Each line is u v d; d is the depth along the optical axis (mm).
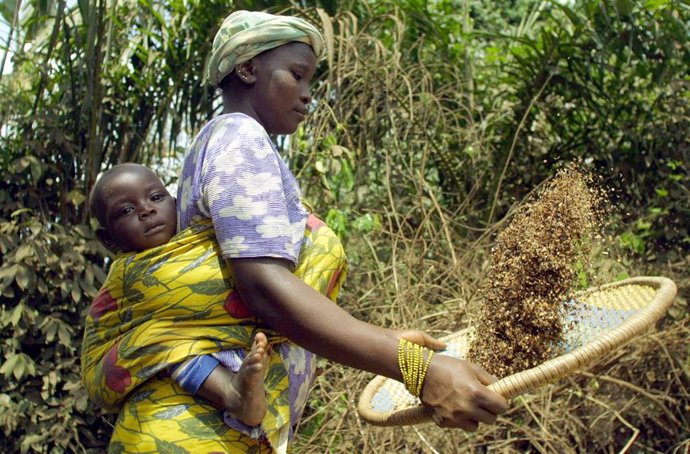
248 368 1379
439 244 4062
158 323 1503
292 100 1627
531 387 1427
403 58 4457
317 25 4156
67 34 3676
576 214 1759
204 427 1471
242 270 1412
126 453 1503
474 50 4656
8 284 3520
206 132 1549
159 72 4113
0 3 3629
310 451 3365
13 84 3879
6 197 3691
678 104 4051
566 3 4586
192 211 1516
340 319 1379
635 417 3533
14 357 3479
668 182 4121
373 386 2014
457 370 1362
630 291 1951
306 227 1609
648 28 4086
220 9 4117
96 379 1561
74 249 3639
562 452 3373
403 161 3945
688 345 3516
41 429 3557
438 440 3281
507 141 4449
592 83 4391
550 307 1720
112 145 4078
